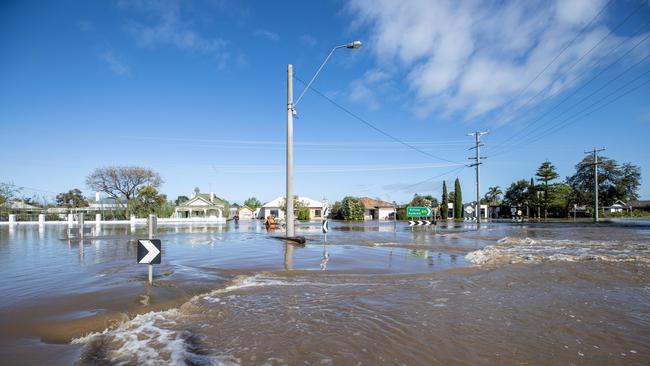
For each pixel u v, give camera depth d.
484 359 3.82
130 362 3.68
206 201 66.56
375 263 10.43
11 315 5.08
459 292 6.89
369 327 4.79
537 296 6.59
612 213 74.75
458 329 4.73
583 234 23.61
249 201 108.75
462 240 18.78
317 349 4.04
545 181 60.78
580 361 3.79
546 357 3.88
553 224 41.03
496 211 75.56
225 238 19.86
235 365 3.62
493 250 13.96
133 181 51.31
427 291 6.96
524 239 19.44
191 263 10.19
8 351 3.97
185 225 41.00
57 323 4.78
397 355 3.90
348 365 3.64
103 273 8.32
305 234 23.84
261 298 6.34
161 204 51.31
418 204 65.56
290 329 4.70
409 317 5.25
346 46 17.53
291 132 19.12
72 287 6.78
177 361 3.70
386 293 6.77
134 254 12.05
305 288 7.17
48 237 20.72
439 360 3.79
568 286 7.50
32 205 57.03
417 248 14.69
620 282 7.96
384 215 72.75
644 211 85.25
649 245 16.12
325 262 10.55
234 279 8.02
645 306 5.93
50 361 3.72
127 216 49.00
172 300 5.99
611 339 4.42
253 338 4.36
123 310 5.37
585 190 76.50
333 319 5.14
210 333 4.53
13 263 9.96
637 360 3.82
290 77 19.28
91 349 4.02
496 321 5.08
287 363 3.67
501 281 7.98
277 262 10.51
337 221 58.47
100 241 17.77
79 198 73.88
